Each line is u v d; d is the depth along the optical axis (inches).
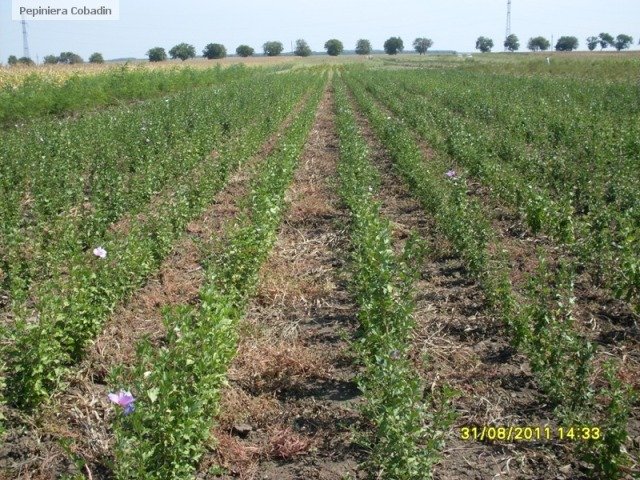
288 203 473.7
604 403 229.9
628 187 451.8
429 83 1565.0
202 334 214.2
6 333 225.6
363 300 272.1
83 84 1198.3
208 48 4394.7
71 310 246.1
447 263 372.8
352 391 244.2
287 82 1723.7
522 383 249.1
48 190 438.3
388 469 184.4
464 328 292.8
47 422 218.7
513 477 200.1
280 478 200.2
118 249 316.8
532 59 2974.9
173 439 181.0
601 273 331.6
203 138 690.2
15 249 332.8
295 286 335.0
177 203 413.7
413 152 584.7
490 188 506.3
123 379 233.3
